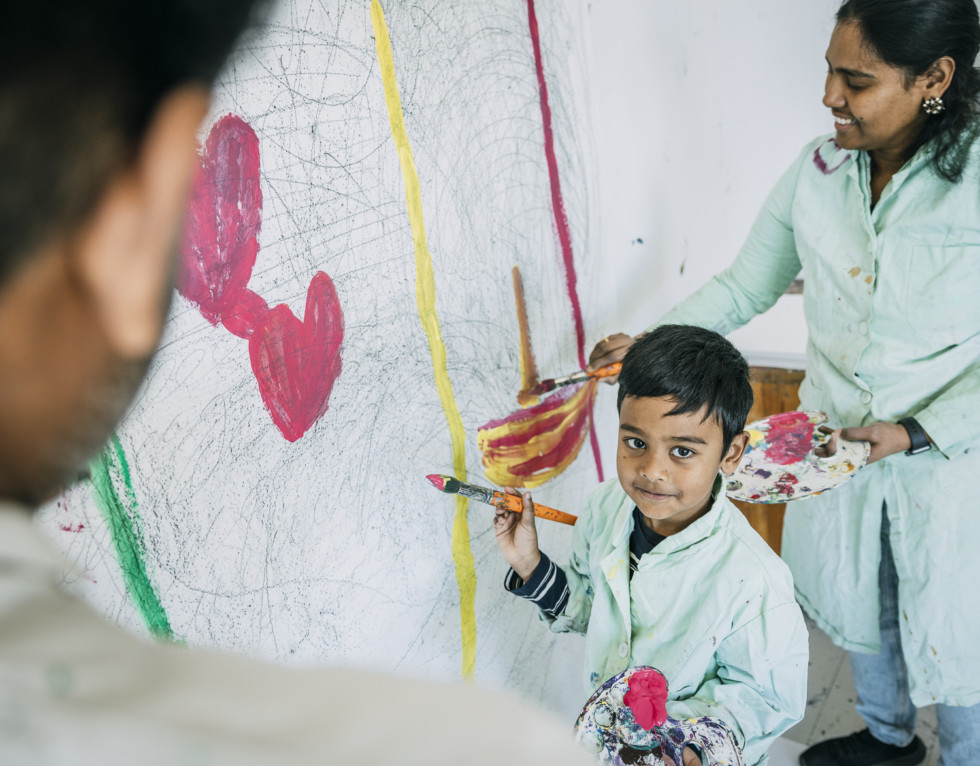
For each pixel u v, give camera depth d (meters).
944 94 1.21
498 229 1.26
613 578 1.06
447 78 1.12
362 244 0.97
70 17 0.16
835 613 1.48
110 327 0.18
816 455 1.29
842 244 1.36
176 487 0.75
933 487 1.32
